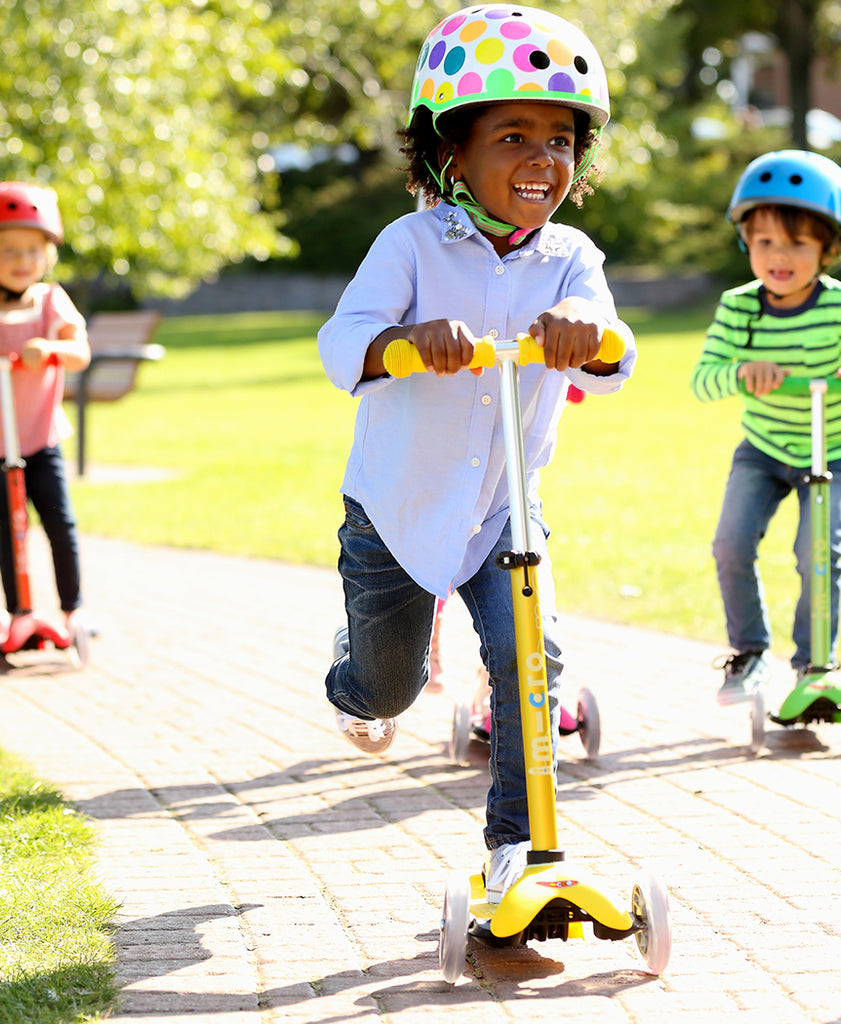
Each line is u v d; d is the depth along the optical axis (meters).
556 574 7.63
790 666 5.58
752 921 3.29
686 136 36.19
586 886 2.88
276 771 4.58
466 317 3.13
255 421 16.69
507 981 3.02
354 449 3.30
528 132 3.01
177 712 5.32
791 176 4.70
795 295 4.91
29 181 13.27
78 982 2.97
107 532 9.53
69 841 3.84
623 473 11.34
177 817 4.13
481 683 4.75
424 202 3.62
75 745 4.89
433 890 3.54
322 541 8.93
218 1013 2.86
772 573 7.39
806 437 4.93
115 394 12.29
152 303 39.12
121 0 13.59
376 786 4.41
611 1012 2.85
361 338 2.93
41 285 6.28
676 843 3.82
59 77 13.29
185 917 3.37
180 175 14.54
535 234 3.17
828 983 2.96
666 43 26.62
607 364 3.02
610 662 5.93
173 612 7.15
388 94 22.06
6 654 6.18
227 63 15.70
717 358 5.01
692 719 5.09
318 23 18.62
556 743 3.20
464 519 3.17
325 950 3.18
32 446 6.16
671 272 35.22
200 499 10.67
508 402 2.91
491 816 3.24
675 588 7.21
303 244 39.31
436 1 19.39
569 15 20.50
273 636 6.59
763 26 38.09
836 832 3.88
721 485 10.53
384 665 3.38
